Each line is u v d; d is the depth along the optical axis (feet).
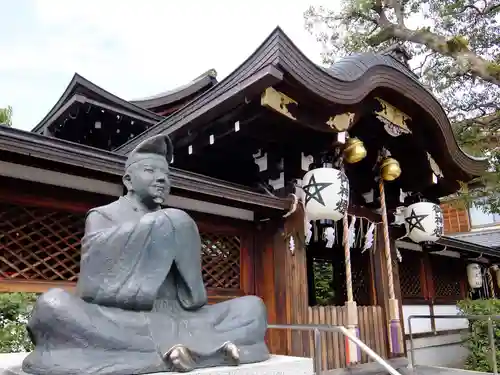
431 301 34.17
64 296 9.92
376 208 26.27
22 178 14.98
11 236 15.11
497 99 45.11
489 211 45.60
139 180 11.89
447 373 23.18
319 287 42.68
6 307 13.92
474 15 43.70
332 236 23.68
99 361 9.29
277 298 19.67
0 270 14.82
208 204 19.66
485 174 30.94
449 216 63.46
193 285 11.46
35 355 9.63
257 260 20.93
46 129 35.29
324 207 19.30
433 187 28.09
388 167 23.39
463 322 37.45
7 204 14.96
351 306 19.75
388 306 24.63
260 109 17.51
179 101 39.06
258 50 16.07
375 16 45.83
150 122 33.14
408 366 24.79
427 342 32.73
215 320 11.46
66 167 14.34
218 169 23.82
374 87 19.72
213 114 18.47
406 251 32.78
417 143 24.11
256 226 21.33
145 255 10.80
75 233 16.49
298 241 20.25
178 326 10.62
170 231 11.16
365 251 26.68
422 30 39.55
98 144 36.42
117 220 11.31
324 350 20.22
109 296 10.20
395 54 24.26
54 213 15.90
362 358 22.12
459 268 39.93
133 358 9.57
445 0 43.86
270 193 20.79
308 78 16.62
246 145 20.85
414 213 25.27
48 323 9.59
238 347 11.23
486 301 33.32
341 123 19.29
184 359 9.64
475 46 43.88
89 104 30.78
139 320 10.18
